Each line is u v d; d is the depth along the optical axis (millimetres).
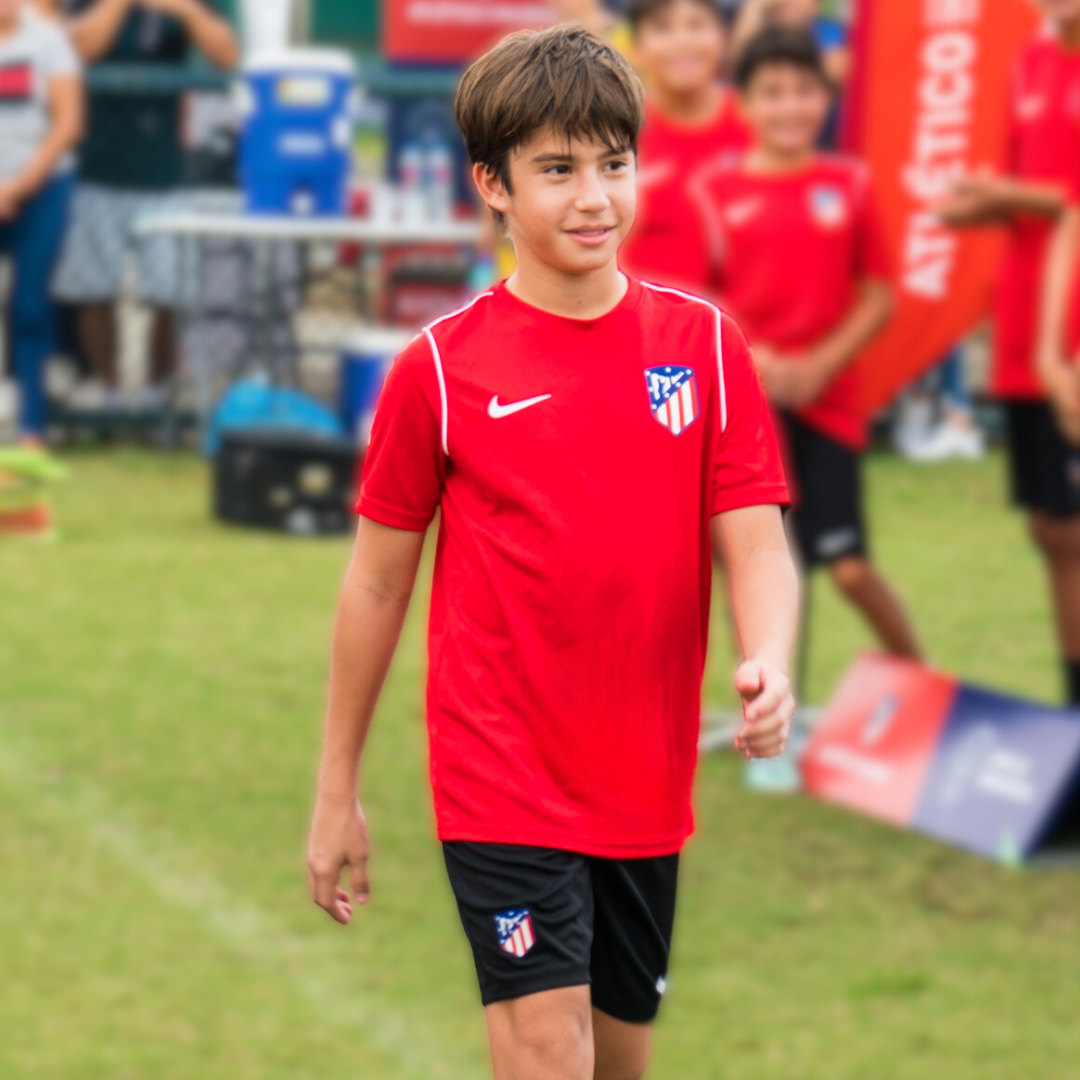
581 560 8328
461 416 8422
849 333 18516
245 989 13992
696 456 8523
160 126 37969
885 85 25812
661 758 8617
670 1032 13289
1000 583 28141
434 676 8797
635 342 8438
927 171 25812
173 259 37969
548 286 8375
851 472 18844
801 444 18734
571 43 8109
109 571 27938
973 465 37594
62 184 34812
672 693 8633
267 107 35250
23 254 34875
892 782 18125
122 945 14727
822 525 18859
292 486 31125
